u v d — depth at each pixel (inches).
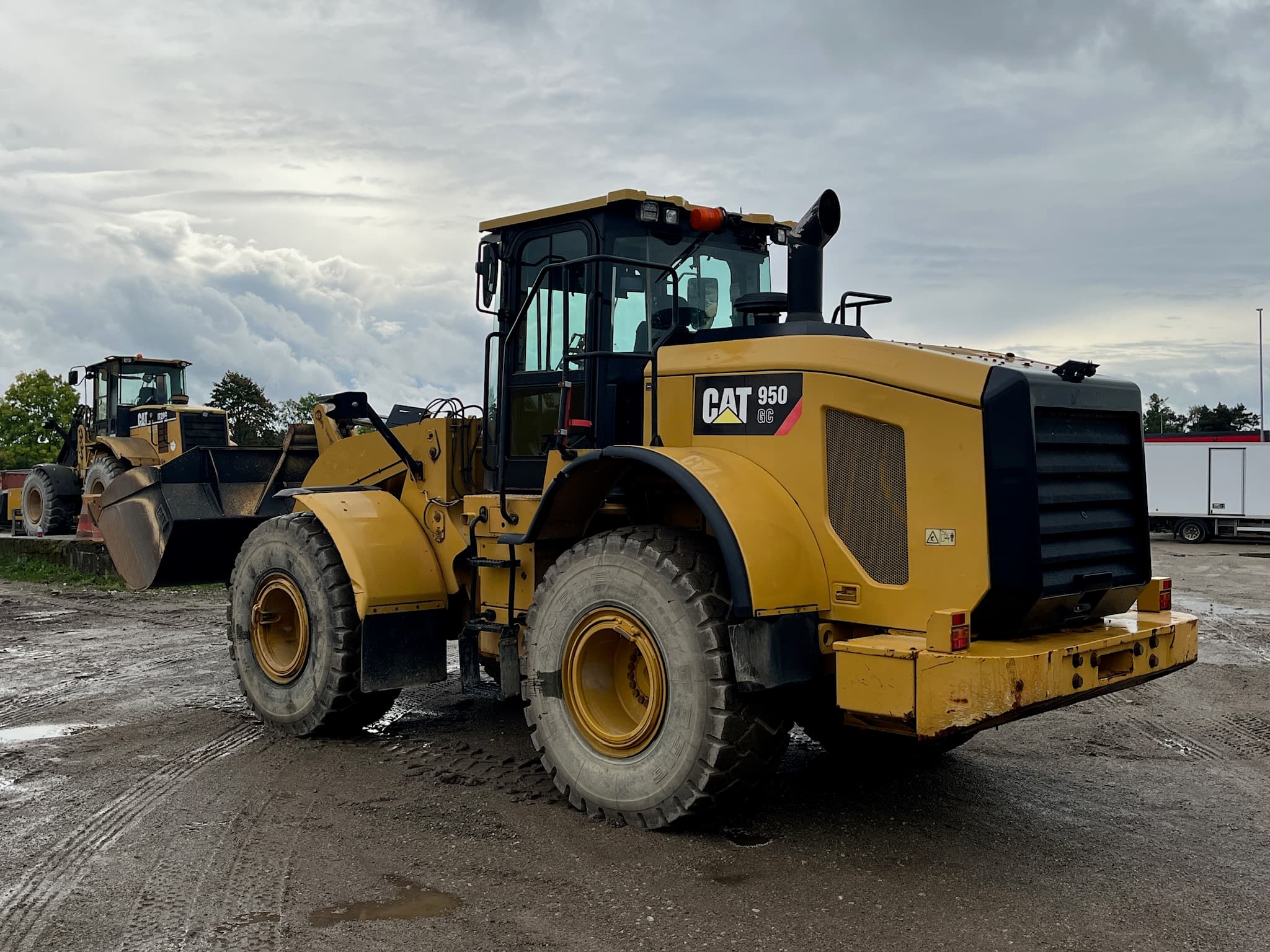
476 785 213.3
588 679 197.0
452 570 247.1
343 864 169.8
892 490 175.9
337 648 243.1
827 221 202.2
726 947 140.9
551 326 229.1
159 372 783.7
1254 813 199.8
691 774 178.1
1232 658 371.2
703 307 232.5
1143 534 193.9
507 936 143.9
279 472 360.2
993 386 166.6
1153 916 151.7
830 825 190.9
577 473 199.9
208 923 147.7
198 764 229.1
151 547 367.2
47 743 247.0
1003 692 156.1
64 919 149.3
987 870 169.2
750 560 173.0
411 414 269.9
